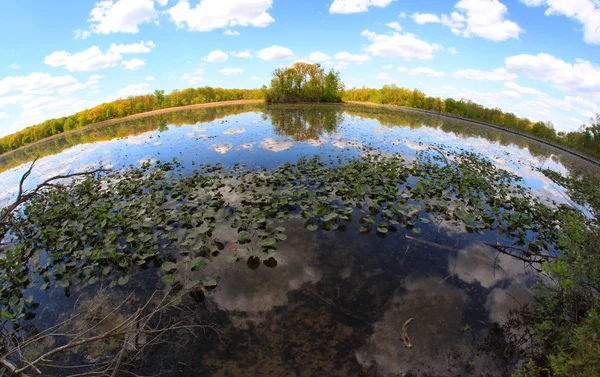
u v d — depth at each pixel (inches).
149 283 242.8
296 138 745.6
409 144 704.4
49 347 187.0
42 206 406.9
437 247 288.0
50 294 239.0
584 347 136.0
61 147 937.5
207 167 518.0
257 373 169.9
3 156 1002.1
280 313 210.4
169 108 1852.9
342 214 331.6
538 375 169.8
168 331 196.5
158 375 168.9
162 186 431.5
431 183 415.2
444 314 212.1
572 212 350.9
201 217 324.5
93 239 304.7
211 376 168.6
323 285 237.0
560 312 201.3
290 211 348.2
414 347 186.1
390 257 271.7
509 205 379.9
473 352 184.2
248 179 447.2
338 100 1937.7
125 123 1334.9
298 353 181.6
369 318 207.0
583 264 181.5
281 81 1820.9
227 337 192.4
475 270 259.1
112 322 203.8
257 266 258.2
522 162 641.6
